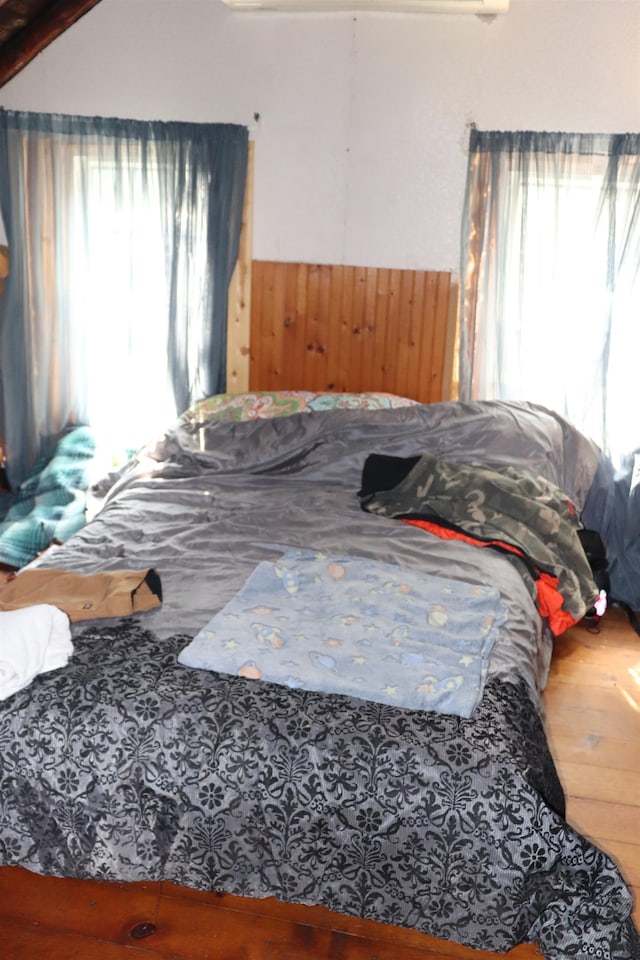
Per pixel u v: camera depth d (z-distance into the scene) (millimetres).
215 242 3717
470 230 3594
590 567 3252
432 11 3381
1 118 3697
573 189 3486
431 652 2086
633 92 3400
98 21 3672
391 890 1792
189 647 2020
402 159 3643
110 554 2662
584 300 3568
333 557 2572
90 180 3756
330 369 3889
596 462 3568
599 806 2363
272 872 1831
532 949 1919
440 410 3475
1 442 4074
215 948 1884
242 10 3529
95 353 3939
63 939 1892
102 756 1816
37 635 1994
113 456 3990
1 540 3549
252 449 3451
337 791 1755
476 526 2854
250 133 3719
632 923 1775
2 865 1957
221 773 1785
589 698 2898
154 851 1847
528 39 3420
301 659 2012
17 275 3867
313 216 3770
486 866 1721
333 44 3564
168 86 3713
